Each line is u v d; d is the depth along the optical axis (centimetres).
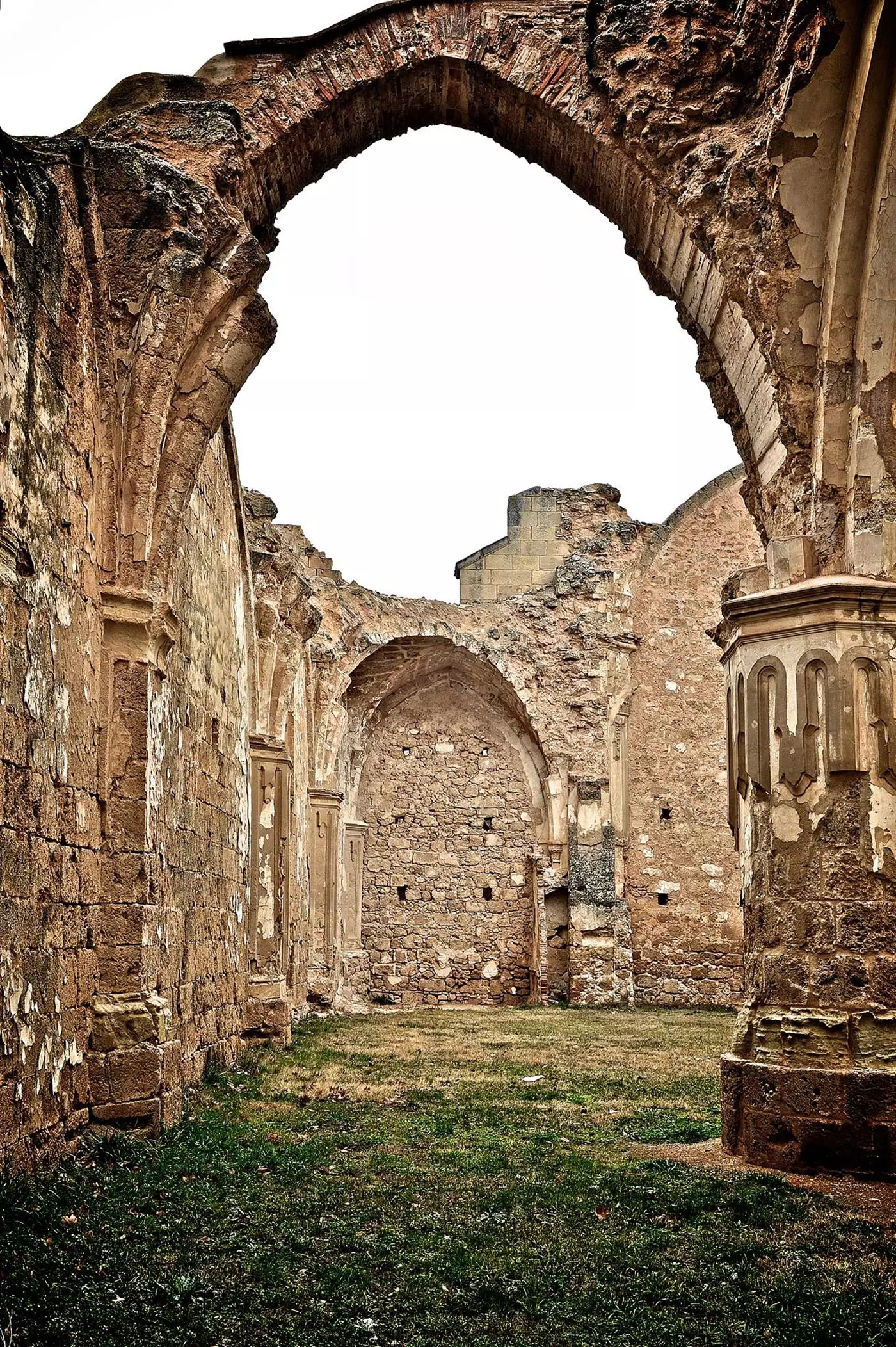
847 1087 650
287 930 1369
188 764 944
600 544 2462
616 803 2358
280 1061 1152
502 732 2483
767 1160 663
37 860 594
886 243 746
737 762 739
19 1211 483
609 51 895
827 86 754
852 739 690
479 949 2408
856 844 684
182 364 807
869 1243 504
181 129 880
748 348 855
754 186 810
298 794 1803
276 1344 387
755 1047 692
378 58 951
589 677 2391
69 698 665
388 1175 629
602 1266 473
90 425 736
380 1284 450
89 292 752
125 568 767
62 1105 625
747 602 731
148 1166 618
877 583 706
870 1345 391
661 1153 703
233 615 1266
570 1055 1262
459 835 2447
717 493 2511
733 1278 459
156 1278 441
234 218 841
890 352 756
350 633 2123
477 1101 909
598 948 2275
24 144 727
